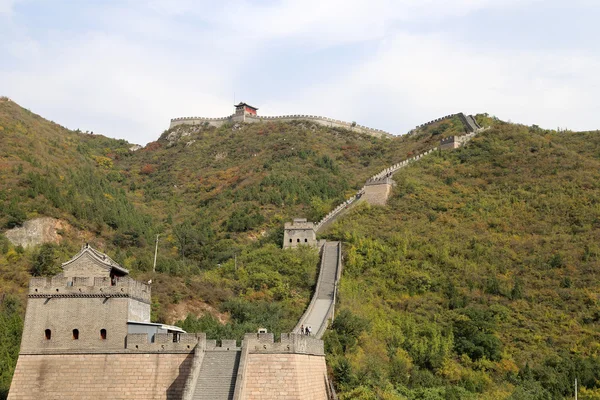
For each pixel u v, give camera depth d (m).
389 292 125.94
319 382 80.81
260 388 72.19
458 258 136.75
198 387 71.00
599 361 103.75
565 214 151.50
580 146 194.00
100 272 80.38
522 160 183.50
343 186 196.50
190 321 100.06
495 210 158.25
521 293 124.75
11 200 146.12
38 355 76.81
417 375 95.25
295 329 100.38
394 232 148.75
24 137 191.00
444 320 115.56
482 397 93.75
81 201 161.50
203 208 193.50
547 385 99.88
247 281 127.38
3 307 106.88
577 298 121.81
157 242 148.25
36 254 126.44
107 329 77.12
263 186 193.88
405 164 193.00
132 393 74.62
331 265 133.75
